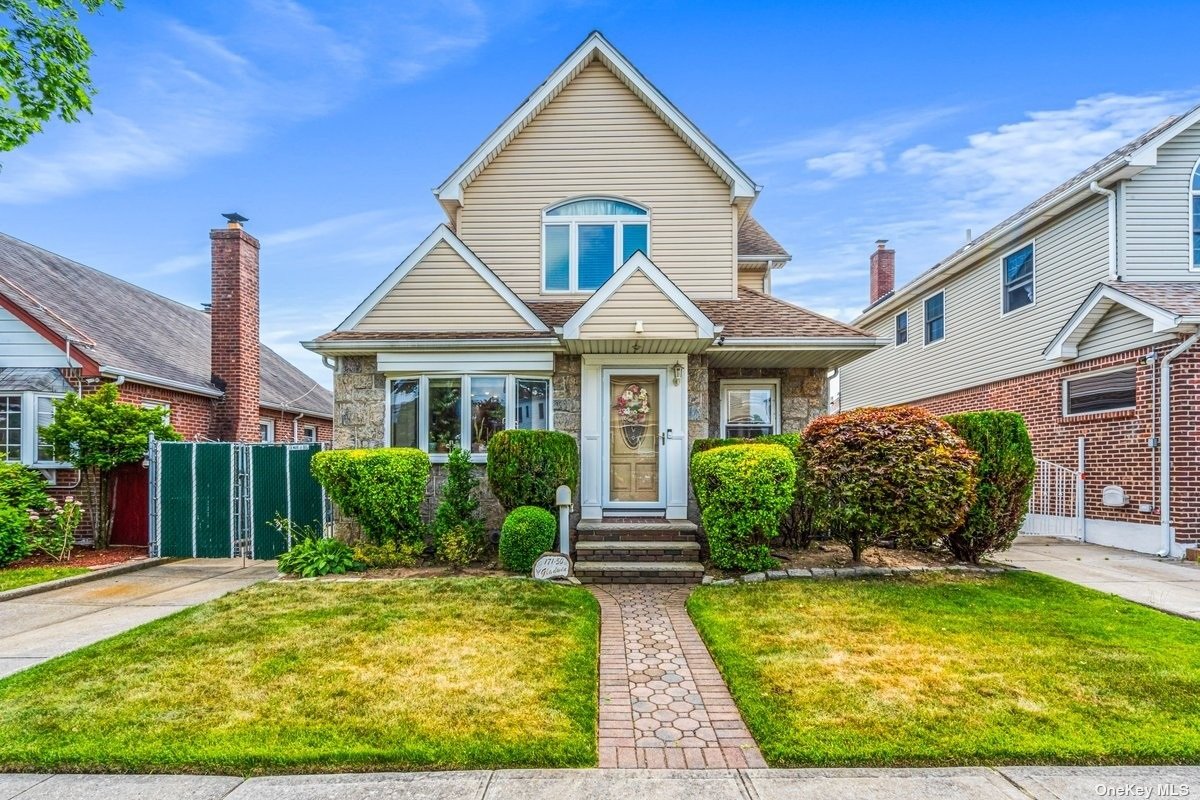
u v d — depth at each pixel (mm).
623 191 11406
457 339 9156
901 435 7551
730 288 11281
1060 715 3906
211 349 15758
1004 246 13633
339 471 8164
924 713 3951
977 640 5281
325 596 6773
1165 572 8148
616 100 11492
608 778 3359
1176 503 9328
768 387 10789
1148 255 10617
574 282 11359
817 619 5895
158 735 3699
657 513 9500
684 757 3604
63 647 5480
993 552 8555
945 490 7344
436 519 8695
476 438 9508
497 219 11430
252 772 3393
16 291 11391
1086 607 6242
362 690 4332
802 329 9477
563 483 8547
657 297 8617
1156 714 3912
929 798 3135
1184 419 9297
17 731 3760
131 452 9914
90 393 10703
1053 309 12125
